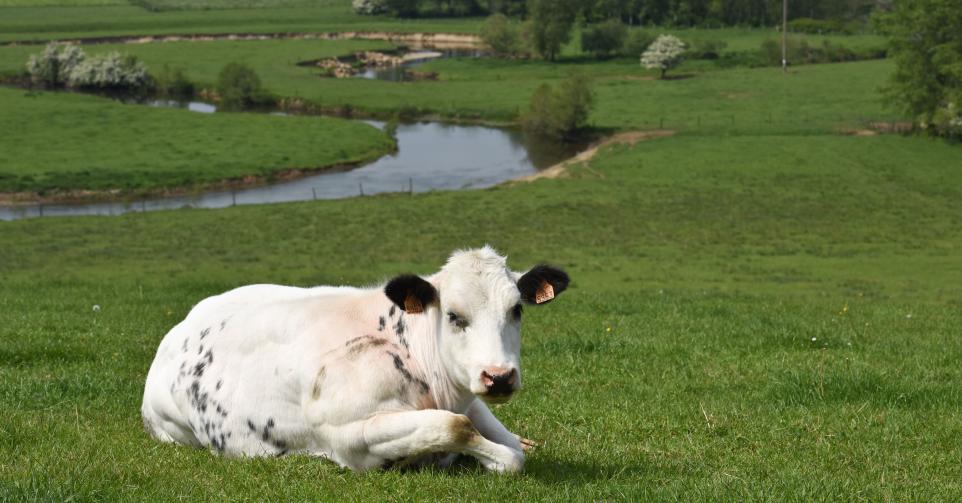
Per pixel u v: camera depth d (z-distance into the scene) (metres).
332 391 7.43
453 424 7.02
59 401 9.88
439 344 7.40
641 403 10.45
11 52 162.75
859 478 7.57
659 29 199.00
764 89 123.00
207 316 8.60
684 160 83.19
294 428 7.73
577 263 47.22
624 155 86.31
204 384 8.20
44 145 92.19
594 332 15.70
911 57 89.06
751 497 6.76
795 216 63.56
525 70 151.38
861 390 10.84
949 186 74.81
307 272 43.84
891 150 84.62
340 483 7.08
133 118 106.06
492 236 56.81
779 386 11.02
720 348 14.14
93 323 15.89
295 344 7.82
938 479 7.68
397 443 7.13
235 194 76.62
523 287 7.48
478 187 77.50
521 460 7.28
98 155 88.31
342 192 76.56
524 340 14.93
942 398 10.65
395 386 7.41
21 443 7.93
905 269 45.62
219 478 7.13
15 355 12.37
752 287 38.97
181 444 8.45
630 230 58.75
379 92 127.19
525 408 10.20
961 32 87.12
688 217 63.06
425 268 45.97
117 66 134.62
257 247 53.62
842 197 70.50
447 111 114.44
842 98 113.69
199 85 133.25
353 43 182.38
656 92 124.19
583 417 9.77
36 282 28.39
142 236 57.28
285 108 120.88
